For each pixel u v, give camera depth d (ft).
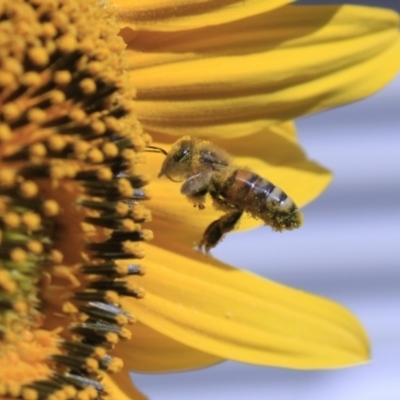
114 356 0.60
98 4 0.58
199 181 0.60
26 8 0.55
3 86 0.55
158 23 0.59
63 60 0.56
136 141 0.58
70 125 0.56
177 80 0.60
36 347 0.58
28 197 0.56
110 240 0.58
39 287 0.58
